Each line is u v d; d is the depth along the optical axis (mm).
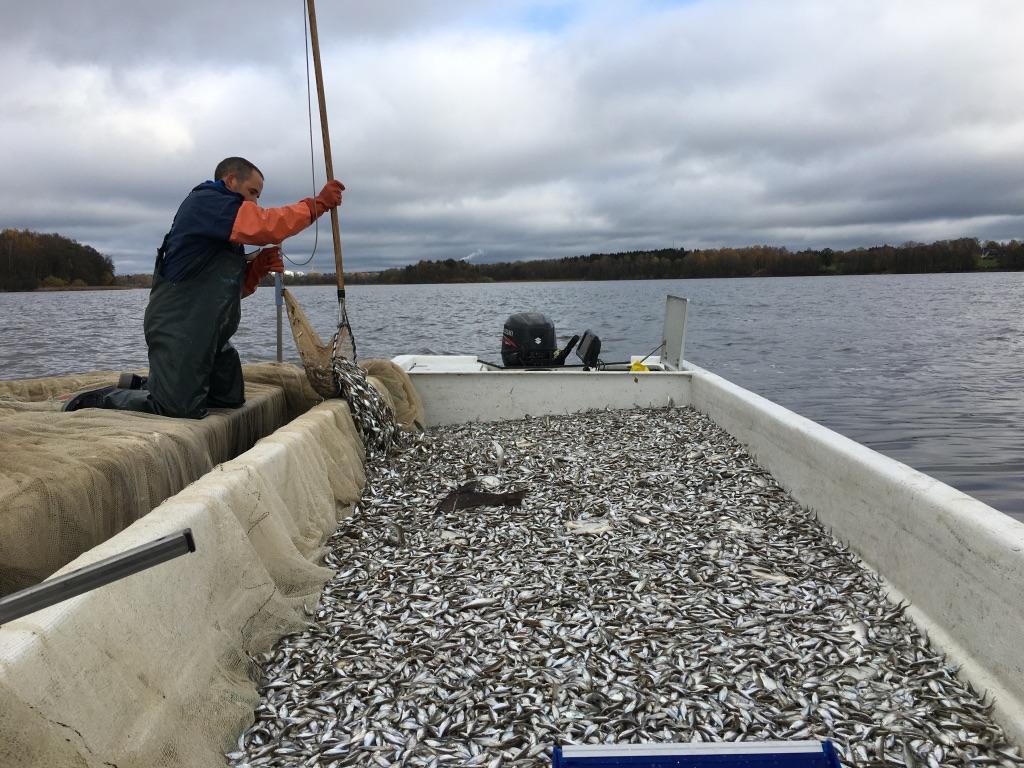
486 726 3062
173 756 2590
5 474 3881
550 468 6777
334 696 3281
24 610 1673
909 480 4340
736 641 3740
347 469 5953
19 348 27766
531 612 4047
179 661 2900
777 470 6418
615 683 3359
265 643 3648
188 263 5535
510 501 5855
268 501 4266
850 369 24328
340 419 6426
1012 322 43219
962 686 3445
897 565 4363
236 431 6246
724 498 5988
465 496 5949
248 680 3334
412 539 5176
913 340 33812
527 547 4984
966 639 3633
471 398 9242
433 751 2912
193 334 5621
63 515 3820
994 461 11672
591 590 4309
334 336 7191
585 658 3568
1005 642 3342
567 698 3246
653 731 3039
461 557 4836
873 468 4703
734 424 7781
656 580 4445
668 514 5605
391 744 2957
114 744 2367
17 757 2004
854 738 3018
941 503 3953
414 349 27453
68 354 25984
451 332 34844
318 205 5668
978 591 3570
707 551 4910
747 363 26109
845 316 48844
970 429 14461
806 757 2357
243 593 3580
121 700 2479
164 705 2674
